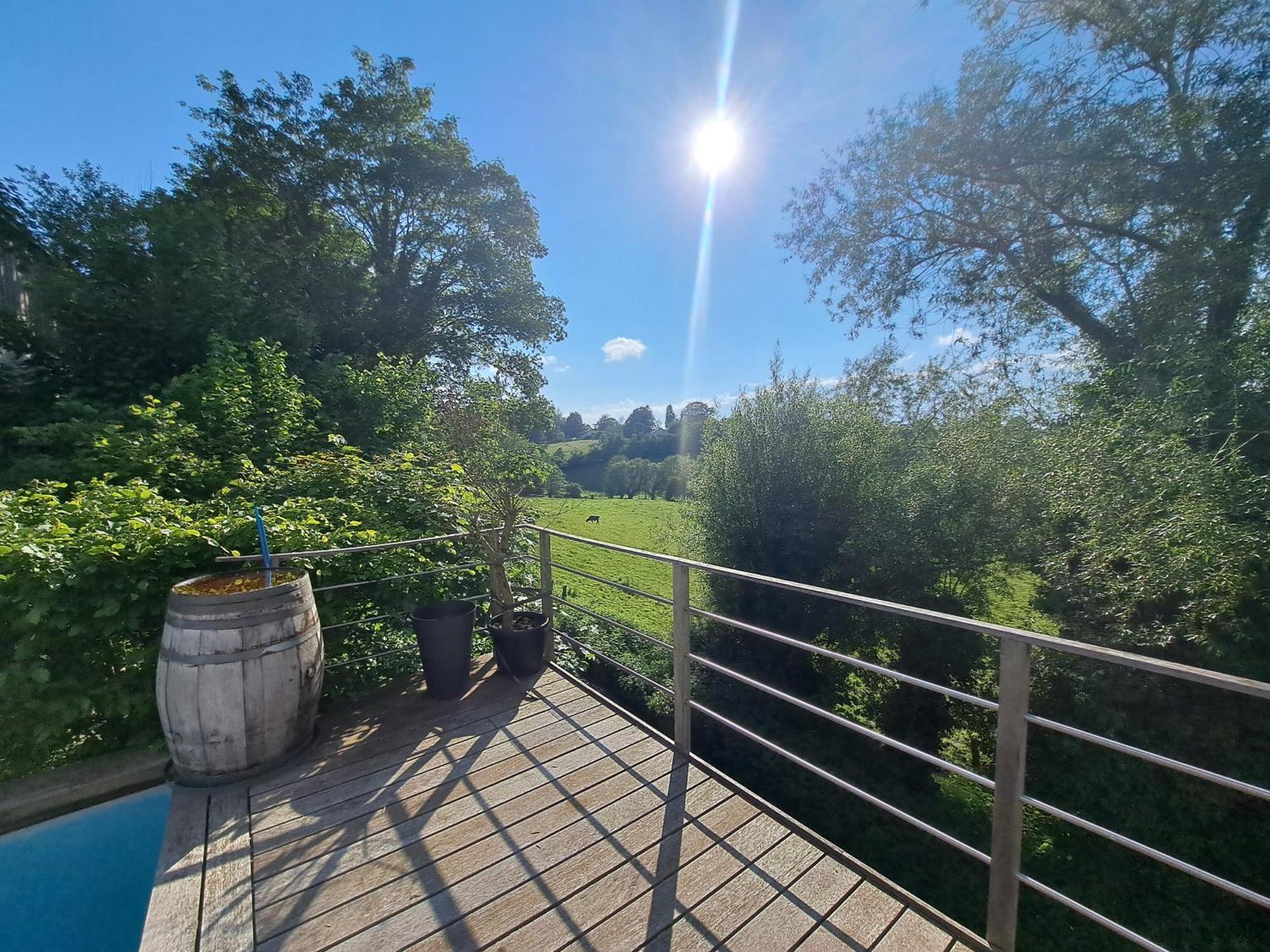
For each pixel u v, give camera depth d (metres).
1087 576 4.52
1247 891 1.09
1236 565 3.58
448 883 1.81
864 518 6.59
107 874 2.22
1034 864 4.07
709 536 7.18
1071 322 8.36
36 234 8.09
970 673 6.05
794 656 6.51
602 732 2.74
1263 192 5.71
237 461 5.06
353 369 7.95
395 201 14.09
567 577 10.94
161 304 6.67
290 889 1.78
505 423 5.59
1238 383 4.45
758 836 2.01
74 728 2.48
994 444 6.51
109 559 2.49
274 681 2.37
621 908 1.70
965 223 8.87
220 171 11.96
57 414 5.94
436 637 2.99
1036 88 7.51
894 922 1.65
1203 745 3.70
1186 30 6.48
